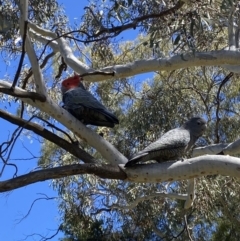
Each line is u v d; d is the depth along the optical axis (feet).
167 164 17.17
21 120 17.83
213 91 34.47
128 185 32.60
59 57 31.45
